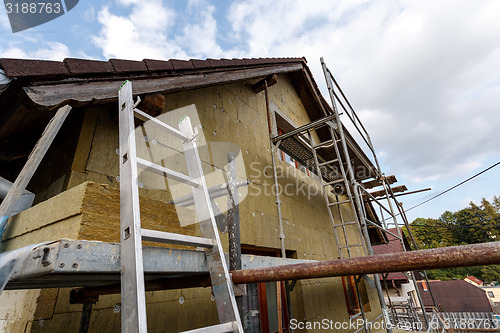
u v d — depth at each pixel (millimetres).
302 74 6926
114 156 2139
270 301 3344
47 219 1266
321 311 4023
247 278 1356
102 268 920
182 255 1176
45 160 2201
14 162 2336
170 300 2104
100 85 1792
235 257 1592
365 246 3678
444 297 24156
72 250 848
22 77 1394
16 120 1648
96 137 2066
